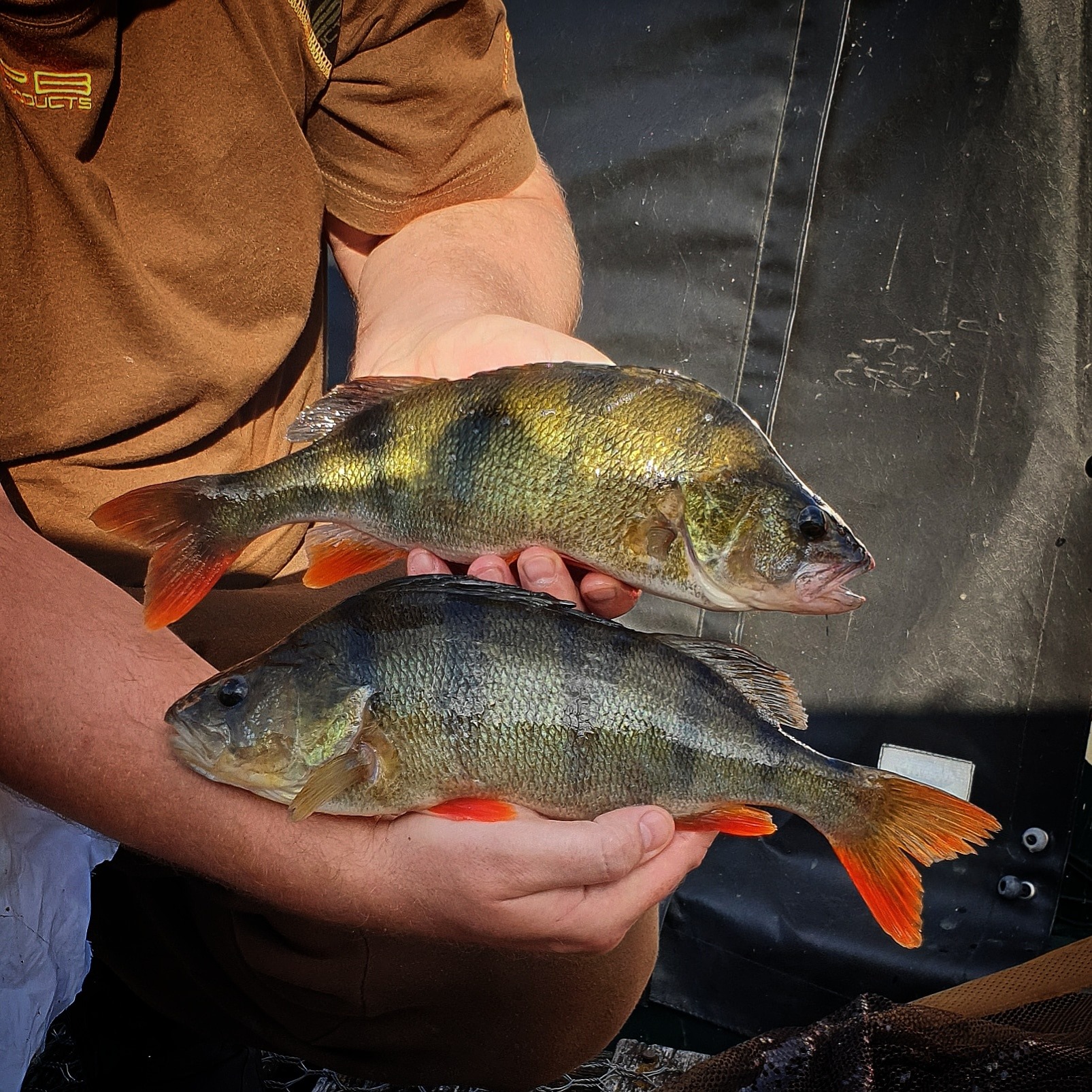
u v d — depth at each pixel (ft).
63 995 3.14
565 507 3.11
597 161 4.98
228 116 3.55
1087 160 4.34
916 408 4.51
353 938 3.28
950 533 4.42
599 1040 3.56
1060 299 4.36
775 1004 4.26
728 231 4.76
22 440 3.47
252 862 2.86
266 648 3.12
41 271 3.40
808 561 3.13
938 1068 2.79
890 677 4.42
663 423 3.10
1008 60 4.41
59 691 2.80
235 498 3.16
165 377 3.52
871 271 4.58
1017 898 4.18
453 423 3.14
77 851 3.14
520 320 3.57
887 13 4.54
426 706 2.86
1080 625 4.25
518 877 2.79
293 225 3.66
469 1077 3.57
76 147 3.38
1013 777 4.26
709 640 2.94
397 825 2.91
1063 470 4.33
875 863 2.90
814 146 4.63
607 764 2.88
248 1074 3.84
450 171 4.11
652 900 2.92
